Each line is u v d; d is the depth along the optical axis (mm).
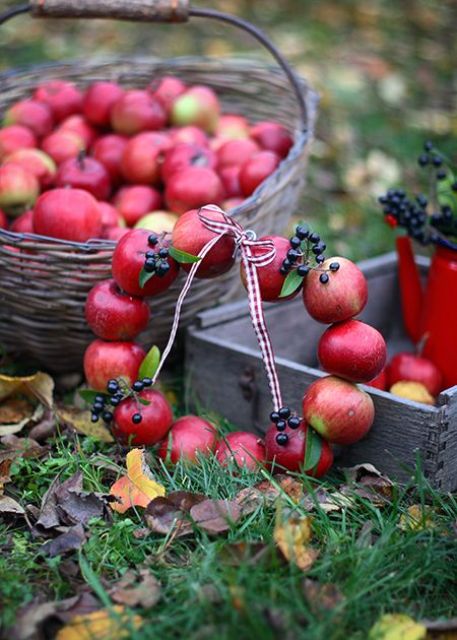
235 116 1695
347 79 2479
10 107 1643
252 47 2713
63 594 1055
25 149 1504
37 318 1312
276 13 3010
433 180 1396
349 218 1876
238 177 1488
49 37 2695
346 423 1155
